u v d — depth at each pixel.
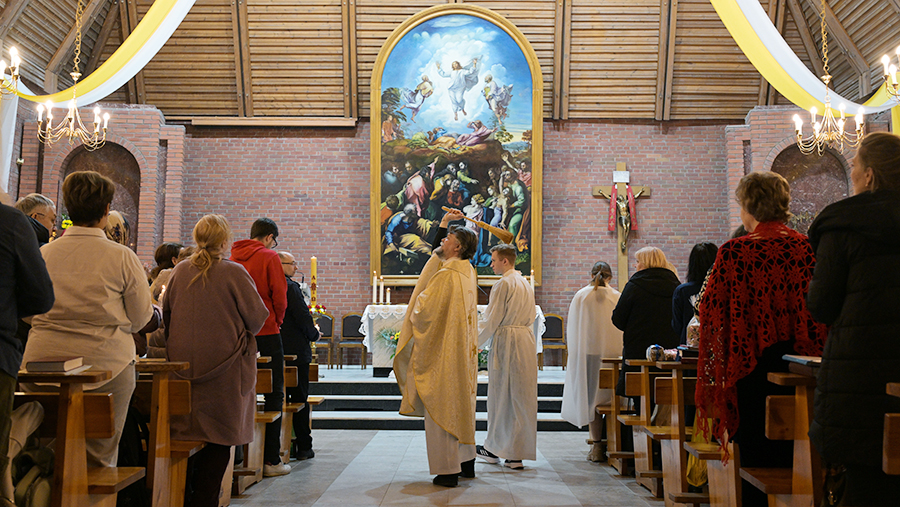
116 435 2.72
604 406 4.97
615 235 10.92
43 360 2.29
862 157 2.15
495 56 10.73
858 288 2.01
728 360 2.56
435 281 4.25
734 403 2.57
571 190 11.00
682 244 10.89
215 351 3.12
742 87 10.80
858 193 2.18
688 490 3.44
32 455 2.40
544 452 5.46
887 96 7.81
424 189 10.67
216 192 11.02
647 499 3.84
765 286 2.58
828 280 2.08
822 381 2.06
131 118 10.30
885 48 9.05
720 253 2.64
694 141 11.07
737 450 2.70
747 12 7.75
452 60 10.75
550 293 10.80
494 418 4.76
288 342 4.88
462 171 10.69
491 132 10.72
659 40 10.52
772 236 2.64
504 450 4.68
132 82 10.77
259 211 11.00
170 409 2.95
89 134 10.11
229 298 3.19
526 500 3.79
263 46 10.60
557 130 11.11
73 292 2.60
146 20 8.10
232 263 3.27
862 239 2.02
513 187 10.66
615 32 10.52
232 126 11.11
